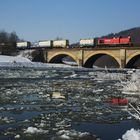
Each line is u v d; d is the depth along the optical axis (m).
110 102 31.42
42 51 141.88
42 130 20.00
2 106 28.44
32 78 60.72
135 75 47.91
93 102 31.50
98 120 23.27
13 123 21.81
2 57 132.00
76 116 24.61
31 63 124.88
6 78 58.91
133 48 106.25
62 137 18.45
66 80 57.41
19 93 37.22
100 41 120.75
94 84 49.50
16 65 111.44
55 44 141.12
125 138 17.66
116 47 111.69
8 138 18.16
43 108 27.80
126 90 39.28
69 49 129.00
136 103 29.98
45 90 40.78
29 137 18.42
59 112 26.06
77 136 18.69
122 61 109.56
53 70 90.25
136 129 20.20
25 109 27.12
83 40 128.12
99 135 19.02
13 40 196.62
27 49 151.38
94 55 120.62
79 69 104.31
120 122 22.59
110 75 60.34
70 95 36.41
